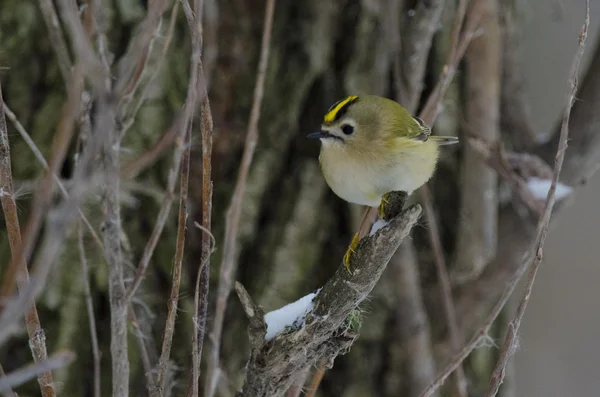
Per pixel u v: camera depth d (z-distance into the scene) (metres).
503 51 10.09
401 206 5.96
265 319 5.68
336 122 7.63
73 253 8.07
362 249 5.33
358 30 8.96
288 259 8.88
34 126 8.20
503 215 9.84
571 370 16.83
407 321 9.14
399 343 9.22
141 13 8.04
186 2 4.73
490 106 9.40
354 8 8.98
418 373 9.29
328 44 8.98
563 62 13.70
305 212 8.93
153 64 8.16
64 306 8.18
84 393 8.38
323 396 9.29
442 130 9.55
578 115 9.58
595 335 17.53
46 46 8.20
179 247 5.08
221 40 8.71
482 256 9.62
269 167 8.88
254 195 8.80
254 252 8.89
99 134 3.67
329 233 9.07
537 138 10.37
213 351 5.73
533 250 5.66
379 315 9.18
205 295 5.35
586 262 18.88
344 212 9.07
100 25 4.45
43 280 3.69
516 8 10.33
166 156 8.37
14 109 8.20
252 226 8.81
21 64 8.23
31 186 7.87
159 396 5.09
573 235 18.98
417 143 7.58
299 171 8.97
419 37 8.52
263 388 5.78
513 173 8.79
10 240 5.00
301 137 9.02
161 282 8.47
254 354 5.68
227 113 8.78
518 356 16.92
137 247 8.35
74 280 8.15
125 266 7.34
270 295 8.82
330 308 5.46
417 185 7.78
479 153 8.84
